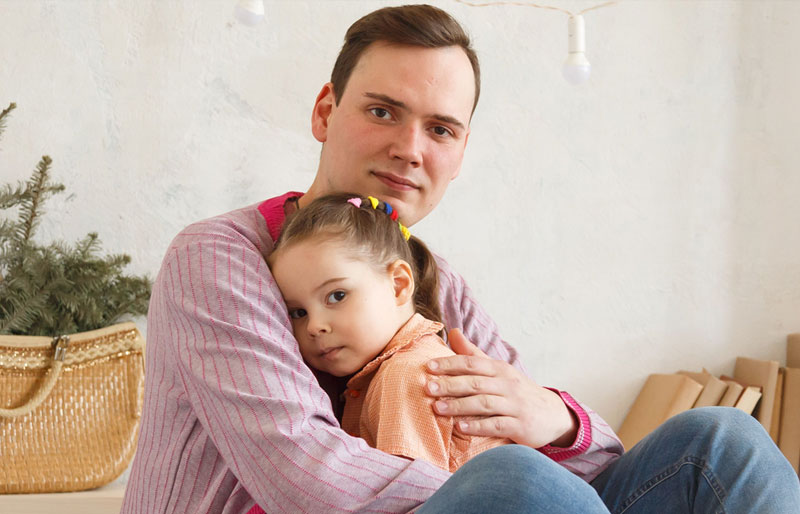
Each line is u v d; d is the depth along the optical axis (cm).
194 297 99
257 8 174
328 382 117
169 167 209
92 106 206
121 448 177
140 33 209
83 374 177
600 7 234
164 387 103
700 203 239
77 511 166
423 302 126
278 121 216
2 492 166
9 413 165
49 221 201
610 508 110
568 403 116
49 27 205
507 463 79
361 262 111
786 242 242
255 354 94
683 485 101
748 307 240
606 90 235
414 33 117
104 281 185
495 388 106
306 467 88
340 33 221
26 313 175
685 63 240
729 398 212
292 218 114
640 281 235
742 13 240
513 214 228
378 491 89
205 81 212
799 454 216
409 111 117
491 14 229
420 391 103
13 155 201
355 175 120
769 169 240
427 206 125
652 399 223
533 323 228
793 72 240
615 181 235
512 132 229
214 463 100
